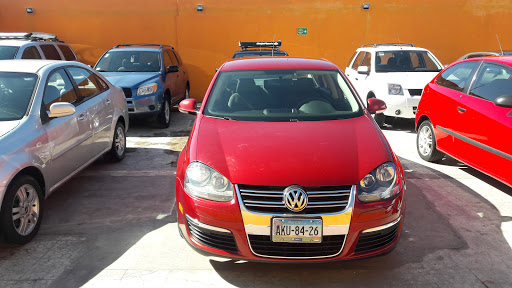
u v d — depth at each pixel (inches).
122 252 130.5
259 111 146.3
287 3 442.3
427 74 302.7
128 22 440.8
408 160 228.4
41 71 161.6
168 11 440.5
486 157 173.2
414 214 157.9
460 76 203.8
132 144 267.0
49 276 117.1
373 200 108.6
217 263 124.4
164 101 312.7
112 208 163.8
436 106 213.3
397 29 447.5
